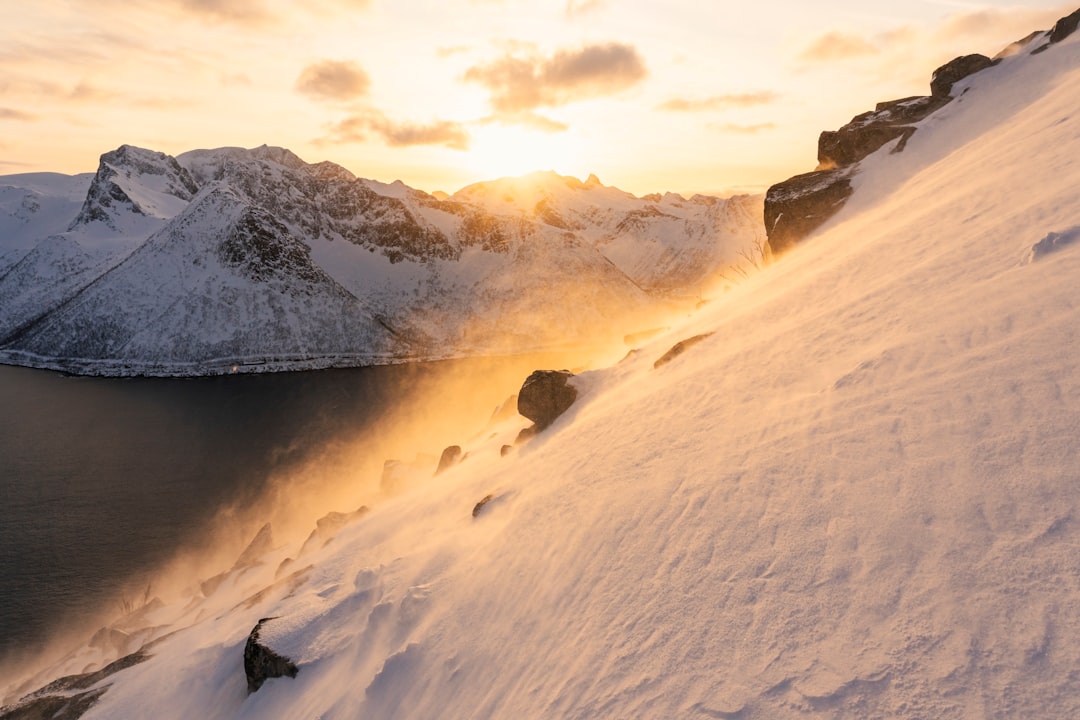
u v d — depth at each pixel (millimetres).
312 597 13102
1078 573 4355
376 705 8469
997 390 6465
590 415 16188
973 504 5320
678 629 5867
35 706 14250
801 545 5949
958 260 10266
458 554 11609
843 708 4285
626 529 8188
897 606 4828
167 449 95500
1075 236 8523
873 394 7707
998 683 3949
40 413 119375
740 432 8805
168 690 12562
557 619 7504
